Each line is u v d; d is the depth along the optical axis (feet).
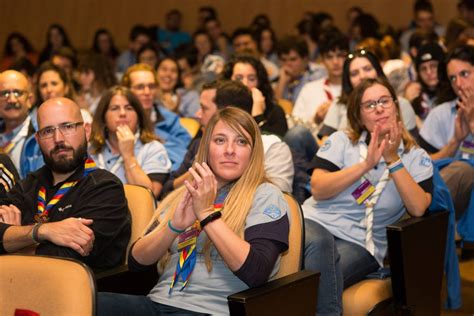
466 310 13.79
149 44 29.01
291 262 9.70
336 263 11.06
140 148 14.52
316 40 31.09
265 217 9.23
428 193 11.82
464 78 14.89
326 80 20.21
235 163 9.55
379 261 11.90
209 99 13.75
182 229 9.27
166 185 14.46
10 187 11.76
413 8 35.76
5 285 8.44
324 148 12.30
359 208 11.98
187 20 40.98
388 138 11.36
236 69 16.03
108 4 42.57
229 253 8.79
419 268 11.39
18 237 10.24
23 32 43.75
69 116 10.79
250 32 33.30
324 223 12.04
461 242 14.21
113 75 23.41
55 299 8.23
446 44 23.27
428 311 11.72
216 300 9.27
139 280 10.53
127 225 10.80
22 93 14.73
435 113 15.70
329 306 10.80
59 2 43.32
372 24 30.19
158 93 18.17
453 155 14.69
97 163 14.16
